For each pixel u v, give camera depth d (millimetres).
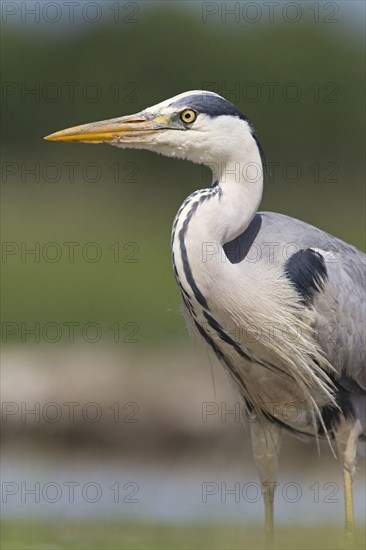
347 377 9453
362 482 12594
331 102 29219
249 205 8781
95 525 9656
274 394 9438
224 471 13516
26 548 8445
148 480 12562
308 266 9148
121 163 27609
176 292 20484
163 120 8852
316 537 9312
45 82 29344
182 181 27484
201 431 14156
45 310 19016
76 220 24531
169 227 25016
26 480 12367
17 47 29625
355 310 9367
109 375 15062
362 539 9180
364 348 9461
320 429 9578
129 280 21000
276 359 9141
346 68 29984
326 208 26703
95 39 29922
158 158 27609
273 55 29750
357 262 9625
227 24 30469
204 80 29422
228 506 11344
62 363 15688
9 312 18656
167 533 9328
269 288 8922
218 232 8688
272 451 9578
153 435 14234
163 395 14641
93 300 19672
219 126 8766
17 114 28719
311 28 30531
